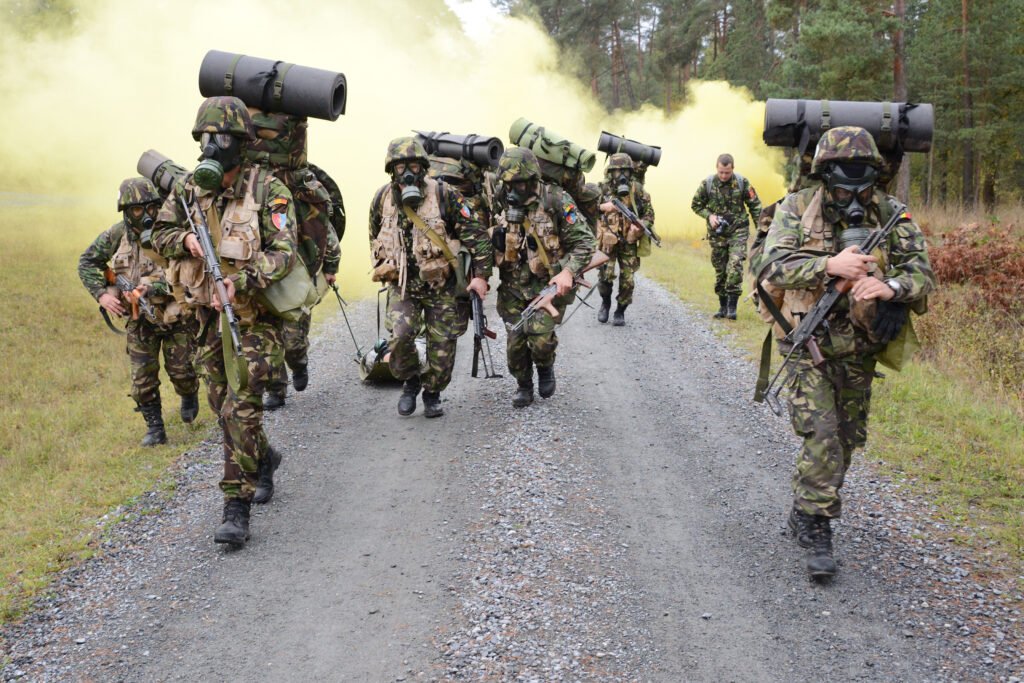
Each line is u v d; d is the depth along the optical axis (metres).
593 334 9.84
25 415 7.70
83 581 4.28
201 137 4.30
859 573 4.12
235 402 4.50
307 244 5.40
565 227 6.29
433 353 6.45
